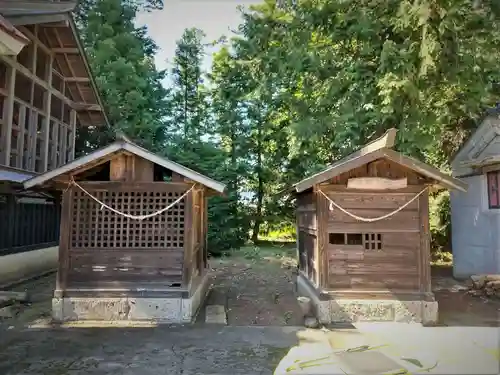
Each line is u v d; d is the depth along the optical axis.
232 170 20.64
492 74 10.24
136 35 22.59
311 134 11.84
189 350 5.79
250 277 12.66
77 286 7.35
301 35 11.02
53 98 13.73
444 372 4.96
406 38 9.44
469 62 9.05
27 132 11.70
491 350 5.78
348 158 8.42
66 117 14.92
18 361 5.29
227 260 16.83
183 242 7.47
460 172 12.09
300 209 10.06
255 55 12.20
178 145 19.86
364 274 7.46
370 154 7.25
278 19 11.91
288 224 25.06
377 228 7.52
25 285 10.56
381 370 5.05
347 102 10.84
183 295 7.34
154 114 21.56
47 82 12.79
